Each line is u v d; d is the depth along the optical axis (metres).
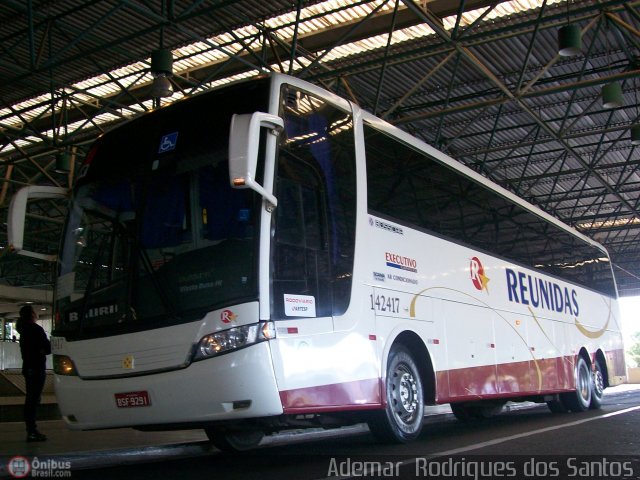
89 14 13.80
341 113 7.20
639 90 18.42
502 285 10.62
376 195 7.52
